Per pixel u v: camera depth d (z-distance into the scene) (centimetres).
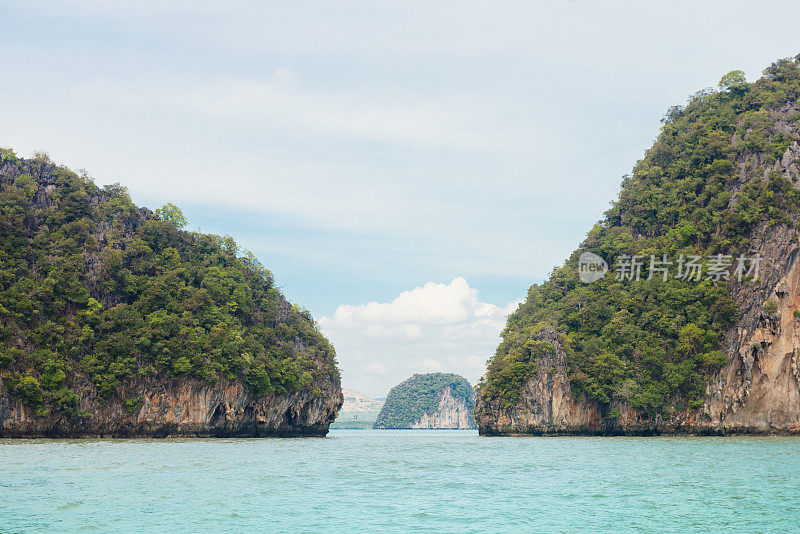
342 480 4984
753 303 11975
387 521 3412
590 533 3173
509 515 3588
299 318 15200
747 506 3822
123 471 5203
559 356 12988
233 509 3672
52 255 10962
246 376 11894
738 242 12450
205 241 14138
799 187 12250
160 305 11738
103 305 11138
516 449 8775
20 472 5025
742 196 12694
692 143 15012
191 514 3516
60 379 9712
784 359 11738
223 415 11544
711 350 12256
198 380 11106
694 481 4866
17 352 9444
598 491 4412
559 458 7000
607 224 16125
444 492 4391
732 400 12050
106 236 12006
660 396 12419
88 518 3372
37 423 9494
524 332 13988
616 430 12850
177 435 10975
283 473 5384
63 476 4838
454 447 9631
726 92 15712
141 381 10656
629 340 12975
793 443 9406
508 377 13162
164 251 12800
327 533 3139
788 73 15225
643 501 4009
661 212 14575
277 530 3191
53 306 10294
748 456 6944
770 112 14275
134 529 3169
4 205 11050
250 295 13662
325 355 15275
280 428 13300
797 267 11812
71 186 12106
